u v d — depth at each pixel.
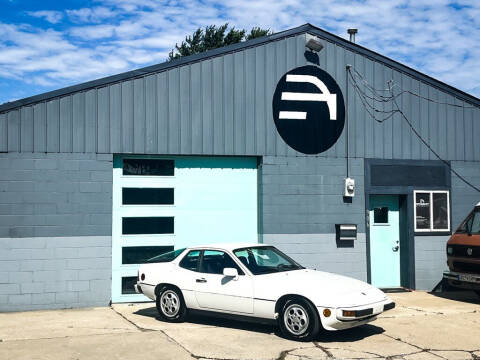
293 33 13.20
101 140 11.79
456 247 12.30
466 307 11.57
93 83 11.75
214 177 12.70
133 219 12.14
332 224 13.19
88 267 11.60
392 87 13.94
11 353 7.84
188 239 12.45
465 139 14.48
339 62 13.55
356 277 13.27
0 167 11.24
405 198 13.94
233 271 9.05
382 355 7.86
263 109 12.87
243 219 12.84
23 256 11.28
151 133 12.09
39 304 11.30
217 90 12.57
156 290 10.11
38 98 11.44
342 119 13.45
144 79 12.10
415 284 13.73
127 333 9.03
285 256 10.14
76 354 7.80
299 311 8.51
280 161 12.91
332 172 13.27
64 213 11.52
